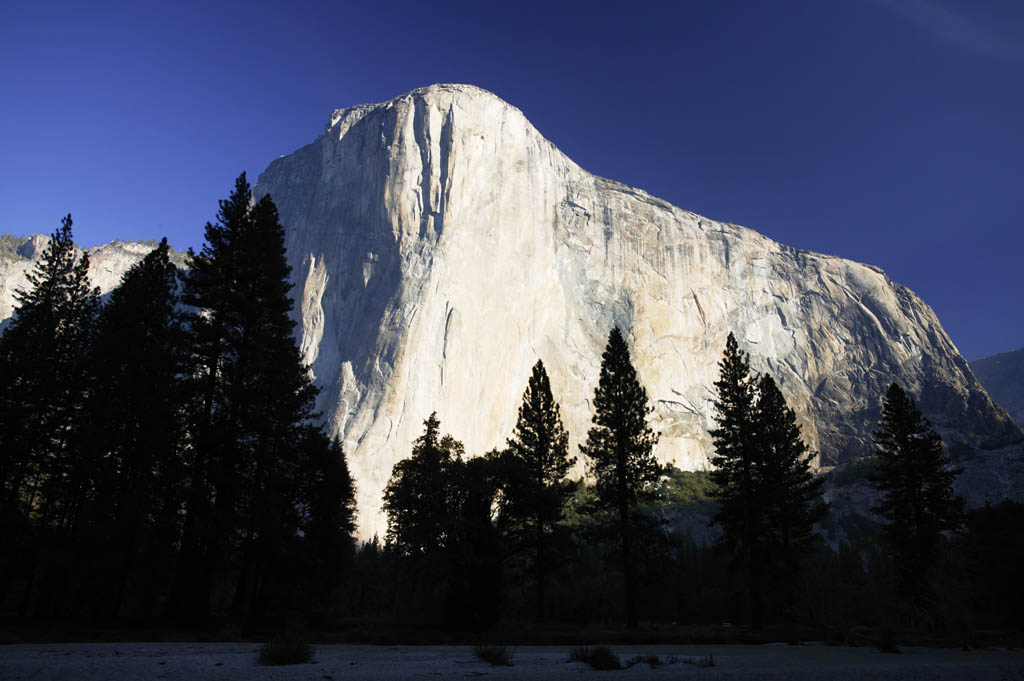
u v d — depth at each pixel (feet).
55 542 91.25
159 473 93.15
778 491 139.23
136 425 97.55
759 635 102.32
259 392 92.22
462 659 50.49
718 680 36.55
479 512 110.73
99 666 35.06
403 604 131.54
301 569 100.48
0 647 48.16
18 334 104.42
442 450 139.44
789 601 143.33
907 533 148.25
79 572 86.07
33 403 101.45
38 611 98.53
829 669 43.91
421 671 39.29
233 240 100.53
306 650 44.47
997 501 568.82
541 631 97.86
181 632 71.56
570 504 151.12
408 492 112.68
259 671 35.96
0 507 96.22
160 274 108.58
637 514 127.65
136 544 88.22
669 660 53.11
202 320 96.02
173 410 92.58
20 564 92.84
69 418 101.55
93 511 91.66
